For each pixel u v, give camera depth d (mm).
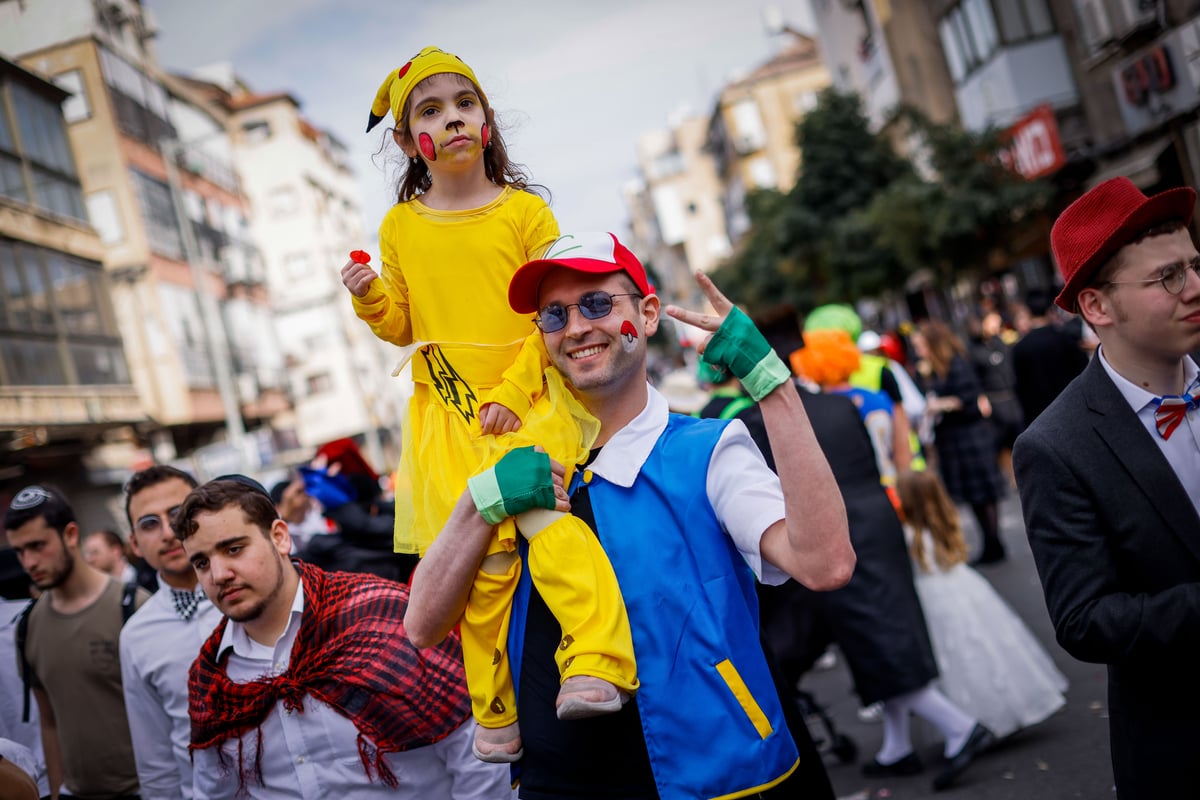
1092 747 5023
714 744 2424
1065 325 8914
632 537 2525
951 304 25812
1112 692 2645
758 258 32625
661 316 2709
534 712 2557
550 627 2564
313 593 3262
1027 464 2645
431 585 2561
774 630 5320
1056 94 19359
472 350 2895
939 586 5383
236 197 36844
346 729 3170
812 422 5270
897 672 5031
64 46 27438
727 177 63625
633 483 2576
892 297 26828
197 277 24812
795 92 56938
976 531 11289
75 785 4430
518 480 2455
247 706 3193
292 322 51469
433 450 2871
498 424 2666
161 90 31844
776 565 2484
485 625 2588
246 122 52094
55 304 20828
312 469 5273
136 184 27938
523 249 2963
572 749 2514
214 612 3750
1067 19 19141
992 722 5184
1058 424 2629
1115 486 2535
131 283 27250
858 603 5090
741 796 2416
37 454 20625
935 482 5570
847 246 25297
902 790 5102
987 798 4723
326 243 53656
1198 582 2461
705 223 76438
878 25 27172
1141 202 2486
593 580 2447
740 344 2377
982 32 20828
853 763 5727
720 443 2561
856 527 5137
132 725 3812
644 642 2477
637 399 2672
